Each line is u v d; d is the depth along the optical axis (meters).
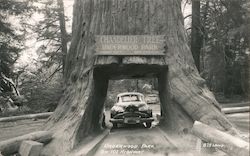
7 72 22.44
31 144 6.35
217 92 19.83
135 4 9.86
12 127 11.71
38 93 20.02
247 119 9.25
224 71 19.08
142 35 9.52
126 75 11.98
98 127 11.80
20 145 6.76
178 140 8.42
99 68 9.72
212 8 21.47
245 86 15.12
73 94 9.31
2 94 20.52
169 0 10.16
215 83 20.62
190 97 9.11
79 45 9.90
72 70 9.90
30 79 22.70
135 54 9.38
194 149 7.29
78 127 8.10
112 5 9.80
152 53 9.45
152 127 12.49
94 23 9.69
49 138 7.68
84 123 8.70
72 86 9.56
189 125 8.89
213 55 20.69
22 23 21.30
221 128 8.15
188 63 9.91
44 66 22.56
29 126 11.88
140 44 9.45
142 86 35.94
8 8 18.98
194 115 8.83
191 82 9.46
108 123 15.64
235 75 18.03
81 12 10.12
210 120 8.45
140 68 10.32
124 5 9.82
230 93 18.16
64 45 21.77
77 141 7.96
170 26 9.94
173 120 9.73
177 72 9.52
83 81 9.21
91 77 9.16
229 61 19.06
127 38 9.45
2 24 18.61
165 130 10.35
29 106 20.06
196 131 7.27
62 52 21.38
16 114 18.00
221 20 20.27
